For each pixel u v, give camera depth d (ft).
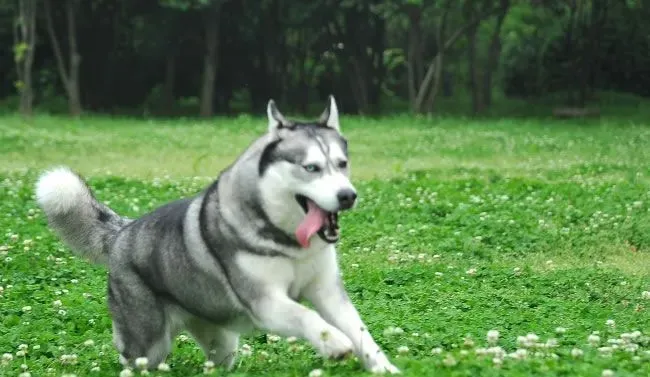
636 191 53.98
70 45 166.81
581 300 33.40
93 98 184.85
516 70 194.80
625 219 46.37
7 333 29.19
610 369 21.72
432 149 90.79
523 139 102.68
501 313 30.86
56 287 35.94
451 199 53.52
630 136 104.99
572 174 66.28
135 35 175.94
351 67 175.22
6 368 25.38
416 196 55.26
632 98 184.55
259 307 22.43
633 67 186.50
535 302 32.68
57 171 26.35
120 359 25.52
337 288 22.93
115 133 113.09
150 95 199.72
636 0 175.42
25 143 94.53
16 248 40.88
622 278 36.22
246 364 24.88
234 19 171.53
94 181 60.44
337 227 22.09
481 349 22.53
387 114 176.55
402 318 29.99
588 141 98.22
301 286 22.91
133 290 24.86
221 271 23.04
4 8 188.14
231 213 22.66
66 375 23.53
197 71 188.85
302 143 21.97
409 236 44.45
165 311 24.82
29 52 152.87
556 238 43.39
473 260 40.60
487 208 50.06
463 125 131.03
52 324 30.12
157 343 24.91
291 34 180.96
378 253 41.73
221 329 24.80
